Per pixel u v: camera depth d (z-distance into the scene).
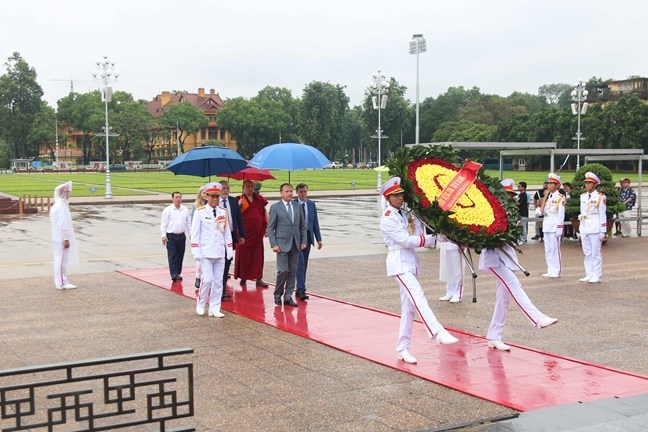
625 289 13.19
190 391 5.09
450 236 7.99
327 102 121.81
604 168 21.45
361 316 10.81
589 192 13.98
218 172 13.32
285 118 128.00
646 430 5.87
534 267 16.16
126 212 33.97
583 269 15.85
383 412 6.51
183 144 125.62
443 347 8.94
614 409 6.48
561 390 7.13
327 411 6.55
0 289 13.27
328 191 50.72
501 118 120.94
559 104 170.88
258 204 13.34
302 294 12.17
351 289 13.27
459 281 11.95
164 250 19.80
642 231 24.80
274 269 16.02
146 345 9.09
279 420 6.31
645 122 81.06
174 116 119.81
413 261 8.23
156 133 122.44
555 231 14.48
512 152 21.78
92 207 37.44
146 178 79.75
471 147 19.30
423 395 7.02
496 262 8.54
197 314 11.04
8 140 125.38
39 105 124.44
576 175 21.72
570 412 6.39
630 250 19.20
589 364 8.09
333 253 18.80
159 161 126.38
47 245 21.03
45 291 13.09
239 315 10.96
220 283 10.90
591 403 6.67
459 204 8.05
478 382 7.41
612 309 11.32
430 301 12.16
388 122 110.50
